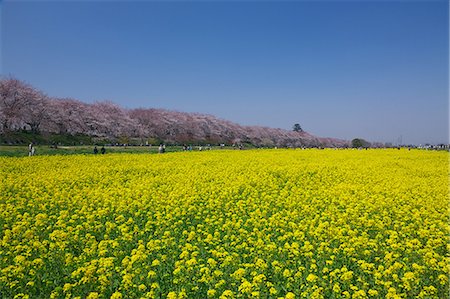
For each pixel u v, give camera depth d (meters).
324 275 8.84
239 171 26.45
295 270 9.05
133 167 28.12
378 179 23.61
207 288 8.34
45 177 22.83
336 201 16.69
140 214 14.67
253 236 11.79
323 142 127.31
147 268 8.89
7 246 10.55
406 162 34.50
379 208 15.61
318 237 11.27
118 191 18.23
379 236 11.57
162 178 23.03
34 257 10.10
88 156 36.84
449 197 18.22
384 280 8.70
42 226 12.62
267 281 8.70
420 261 9.85
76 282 8.31
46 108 69.75
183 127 96.12
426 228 12.86
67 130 73.38
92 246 10.17
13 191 18.98
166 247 10.58
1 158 33.00
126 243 11.03
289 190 20.05
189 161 33.31
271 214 14.97
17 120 63.22
